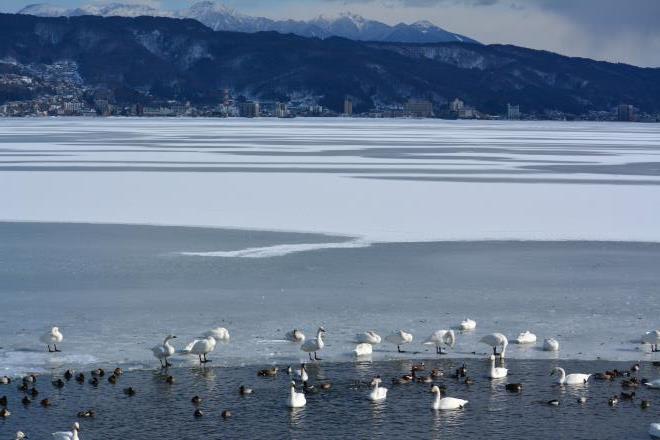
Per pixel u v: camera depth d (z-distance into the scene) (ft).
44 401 89.71
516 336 112.47
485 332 114.01
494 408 89.61
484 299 130.00
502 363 102.78
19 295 131.23
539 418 87.20
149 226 190.29
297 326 116.06
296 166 334.24
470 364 102.47
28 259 155.94
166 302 127.54
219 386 95.35
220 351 106.22
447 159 382.22
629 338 111.86
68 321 117.91
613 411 88.84
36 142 500.33
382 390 92.12
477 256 160.25
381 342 109.91
